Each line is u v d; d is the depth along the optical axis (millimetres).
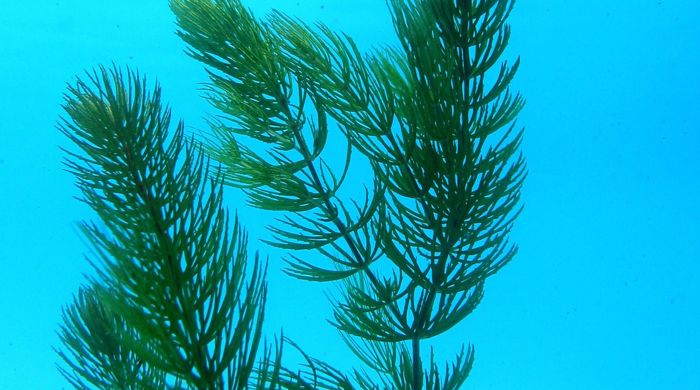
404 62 223
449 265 213
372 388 227
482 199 210
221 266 143
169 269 140
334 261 232
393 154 210
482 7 210
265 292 143
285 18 232
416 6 206
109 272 137
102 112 144
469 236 211
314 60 224
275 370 142
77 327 175
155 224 141
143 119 146
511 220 212
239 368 141
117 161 144
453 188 204
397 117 209
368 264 228
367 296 222
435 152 205
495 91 214
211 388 141
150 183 143
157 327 139
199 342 141
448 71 200
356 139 214
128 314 139
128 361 174
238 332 142
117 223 141
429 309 215
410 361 221
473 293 220
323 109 227
